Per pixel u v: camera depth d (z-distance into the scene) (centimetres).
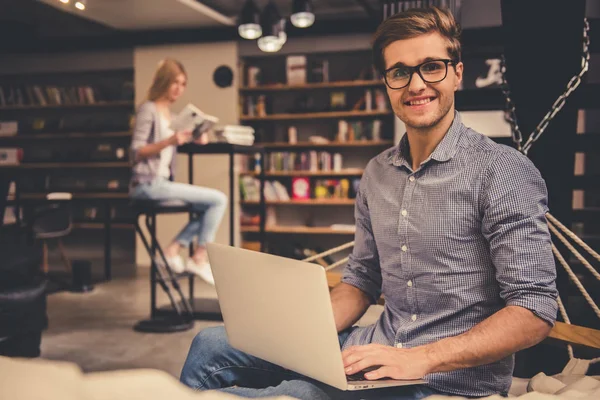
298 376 146
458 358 122
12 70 820
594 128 573
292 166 739
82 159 815
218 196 433
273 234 771
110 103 800
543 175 268
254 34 591
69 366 64
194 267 437
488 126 624
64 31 817
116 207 816
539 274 127
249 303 129
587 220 303
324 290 110
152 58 754
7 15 752
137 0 605
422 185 141
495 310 138
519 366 252
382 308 236
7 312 318
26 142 859
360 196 163
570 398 91
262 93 772
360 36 710
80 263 572
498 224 131
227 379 154
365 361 121
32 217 589
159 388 62
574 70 261
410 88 137
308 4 559
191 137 418
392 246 148
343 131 727
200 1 672
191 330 427
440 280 139
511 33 267
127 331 424
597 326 265
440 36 136
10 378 62
